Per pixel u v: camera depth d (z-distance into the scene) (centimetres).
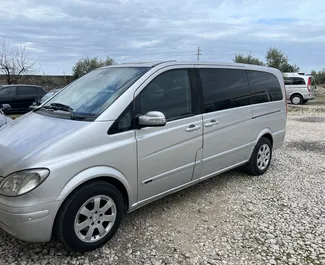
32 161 244
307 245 296
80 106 312
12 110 1389
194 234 316
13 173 244
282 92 528
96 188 273
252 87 457
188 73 365
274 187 449
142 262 269
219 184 459
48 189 243
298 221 344
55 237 280
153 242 301
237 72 434
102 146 277
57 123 290
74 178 258
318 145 739
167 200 400
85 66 3241
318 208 379
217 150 397
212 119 382
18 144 270
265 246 294
